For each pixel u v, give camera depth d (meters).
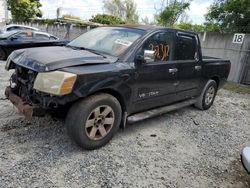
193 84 5.27
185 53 4.87
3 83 6.61
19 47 10.53
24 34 10.76
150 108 4.39
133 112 4.07
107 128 3.66
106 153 3.54
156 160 3.54
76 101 3.31
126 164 3.34
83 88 3.15
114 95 3.73
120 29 4.38
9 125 4.00
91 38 4.44
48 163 3.15
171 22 17.62
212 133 4.73
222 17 13.84
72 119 3.28
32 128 3.98
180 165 3.49
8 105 4.84
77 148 3.55
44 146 3.51
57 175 2.95
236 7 12.85
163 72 4.28
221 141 4.43
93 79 3.24
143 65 3.89
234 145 4.33
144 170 3.27
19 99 3.53
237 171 3.53
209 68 5.63
